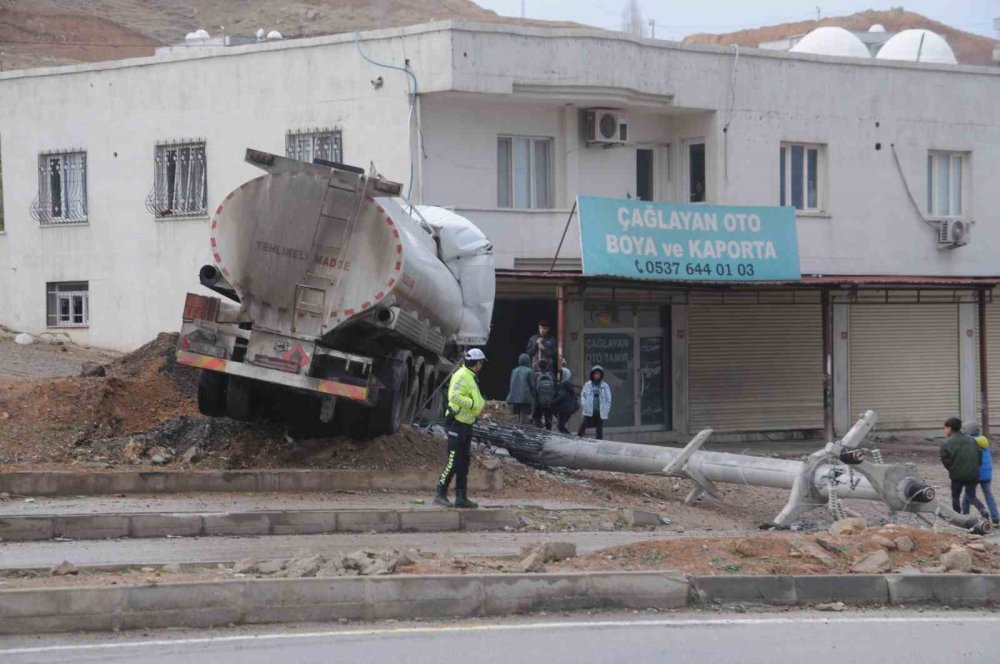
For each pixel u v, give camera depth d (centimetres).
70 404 1608
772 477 1691
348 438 1648
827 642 935
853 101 2894
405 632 910
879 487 1608
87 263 2791
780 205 2789
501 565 1096
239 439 1617
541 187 2575
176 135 2664
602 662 840
